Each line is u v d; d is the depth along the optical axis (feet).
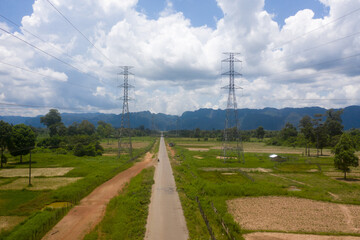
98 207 110.01
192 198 119.55
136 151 359.46
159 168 213.66
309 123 329.11
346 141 167.12
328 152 356.79
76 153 304.71
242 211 103.81
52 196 122.42
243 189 132.77
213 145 503.61
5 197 123.65
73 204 112.37
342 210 105.09
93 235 78.79
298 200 120.26
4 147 231.71
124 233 79.66
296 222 91.66
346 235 80.18
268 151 375.86
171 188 141.49
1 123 230.68
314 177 176.45
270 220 93.50
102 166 216.74
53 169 209.05
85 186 141.49
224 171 202.18
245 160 263.49
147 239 76.89
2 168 213.46
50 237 80.43
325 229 85.25
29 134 247.70
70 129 540.93
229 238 75.66
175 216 96.58
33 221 90.02
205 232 81.46
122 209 101.55
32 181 161.27
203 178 173.37
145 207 106.22
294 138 483.10
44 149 327.06
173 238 77.46
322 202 116.67
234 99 272.72
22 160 257.14
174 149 410.31
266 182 153.79
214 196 125.49
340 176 180.04
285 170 206.08
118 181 162.09
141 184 148.36
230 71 272.51
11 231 84.38
